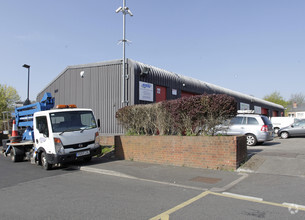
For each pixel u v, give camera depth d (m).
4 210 4.99
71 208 5.00
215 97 8.68
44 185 7.08
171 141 9.42
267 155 9.58
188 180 7.16
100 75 15.54
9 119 15.20
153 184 6.92
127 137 10.85
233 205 5.03
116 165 9.55
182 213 4.61
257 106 32.75
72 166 9.85
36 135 10.38
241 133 13.85
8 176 8.52
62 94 17.75
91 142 9.88
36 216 4.62
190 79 19.25
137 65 14.38
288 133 20.22
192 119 9.17
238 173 7.75
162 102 10.10
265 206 4.94
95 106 15.60
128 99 14.09
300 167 7.82
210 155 8.52
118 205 5.12
